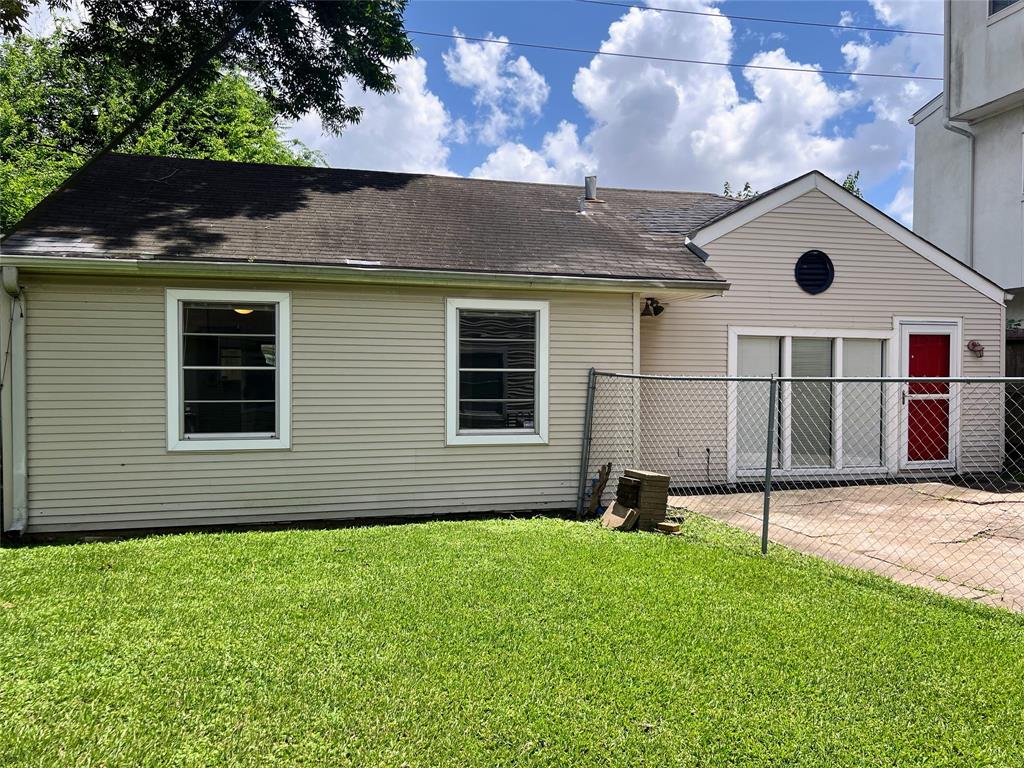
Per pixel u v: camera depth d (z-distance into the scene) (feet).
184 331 21.75
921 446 32.78
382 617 12.55
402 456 23.54
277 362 22.40
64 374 20.65
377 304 23.21
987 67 43.32
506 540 18.97
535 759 8.07
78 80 63.31
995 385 33.40
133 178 26.37
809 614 13.01
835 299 31.45
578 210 32.24
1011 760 8.11
